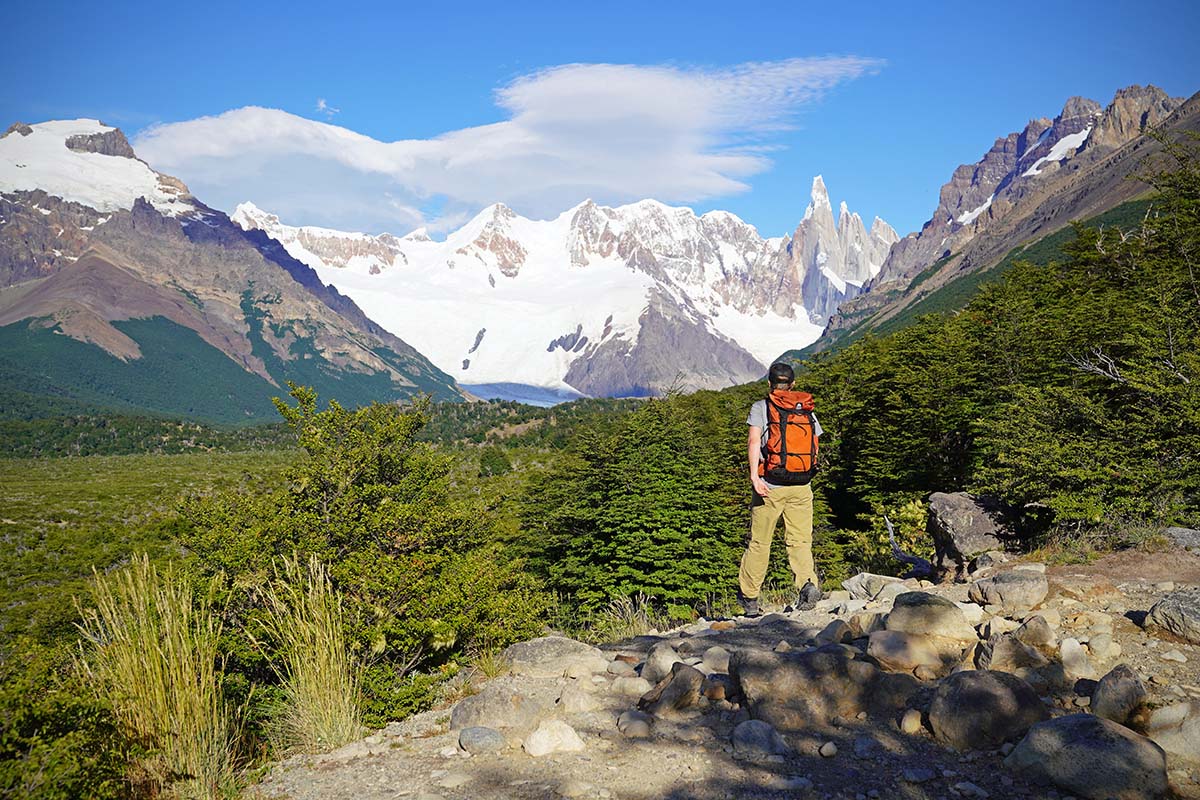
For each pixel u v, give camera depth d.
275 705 4.60
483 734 3.63
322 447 8.28
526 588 7.60
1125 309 11.81
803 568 6.38
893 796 2.85
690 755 3.33
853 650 4.11
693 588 21.72
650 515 22.61
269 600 5.39
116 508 78.75
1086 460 7.03
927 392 19.44
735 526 23.95
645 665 4.69
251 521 7.06
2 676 3.09
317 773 3.60
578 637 8.60
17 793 2.86
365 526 7.30
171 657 3.67
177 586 4.43
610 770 3.24
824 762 3.16
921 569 8.54
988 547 6.96
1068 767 2.79
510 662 5.14
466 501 8.63
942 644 4.21
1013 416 8.38
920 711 3.45
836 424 25.86
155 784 3.40
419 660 5.60
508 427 133.00
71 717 3.14
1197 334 8.42
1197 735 2.96
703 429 32.06
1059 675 3.62
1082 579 5.18
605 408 136.88
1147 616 4.20
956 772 2.99
